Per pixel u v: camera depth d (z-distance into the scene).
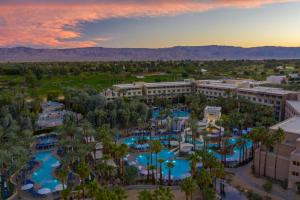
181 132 129.00
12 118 123.00
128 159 101.12
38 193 75.38
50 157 103.75
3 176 80.62
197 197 73.12
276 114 153.62
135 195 74.81
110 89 193.50
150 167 81.81
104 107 151.75
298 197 72.44
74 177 84.19
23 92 186.75
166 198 55.72
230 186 78.81
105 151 91.25
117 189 61.56
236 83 198.12
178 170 93.69
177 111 175.00
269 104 156.88
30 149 103.19
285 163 80.38
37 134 126.25
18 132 111.56
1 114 126.88
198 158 78.00
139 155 106.00
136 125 135.75
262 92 160.00
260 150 85.88
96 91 187.75
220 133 116.06
